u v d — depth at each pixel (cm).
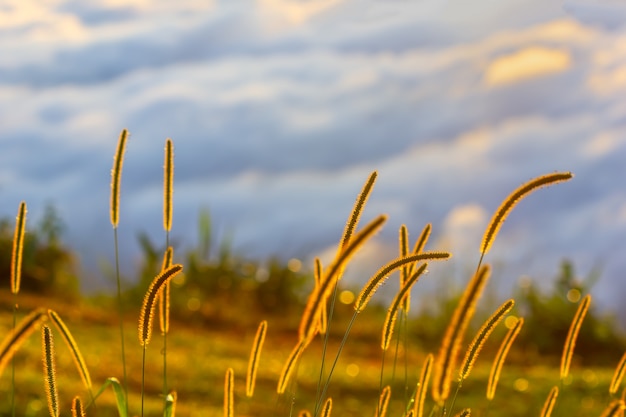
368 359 1078
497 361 243
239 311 1320
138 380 778
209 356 931
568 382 870
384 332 232
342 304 1296
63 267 1268
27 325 175
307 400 790
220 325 1241
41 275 1238
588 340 1197
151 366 831
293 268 1400
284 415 732
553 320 1194
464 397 811
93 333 992
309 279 1404
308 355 1064
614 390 244
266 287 1380
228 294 1357
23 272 1237
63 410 630
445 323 1217
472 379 867
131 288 1288
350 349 1137
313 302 185
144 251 1355
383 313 1289
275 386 827
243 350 1012
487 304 1197
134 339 989
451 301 1235
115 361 834
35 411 613
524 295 1218
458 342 161
